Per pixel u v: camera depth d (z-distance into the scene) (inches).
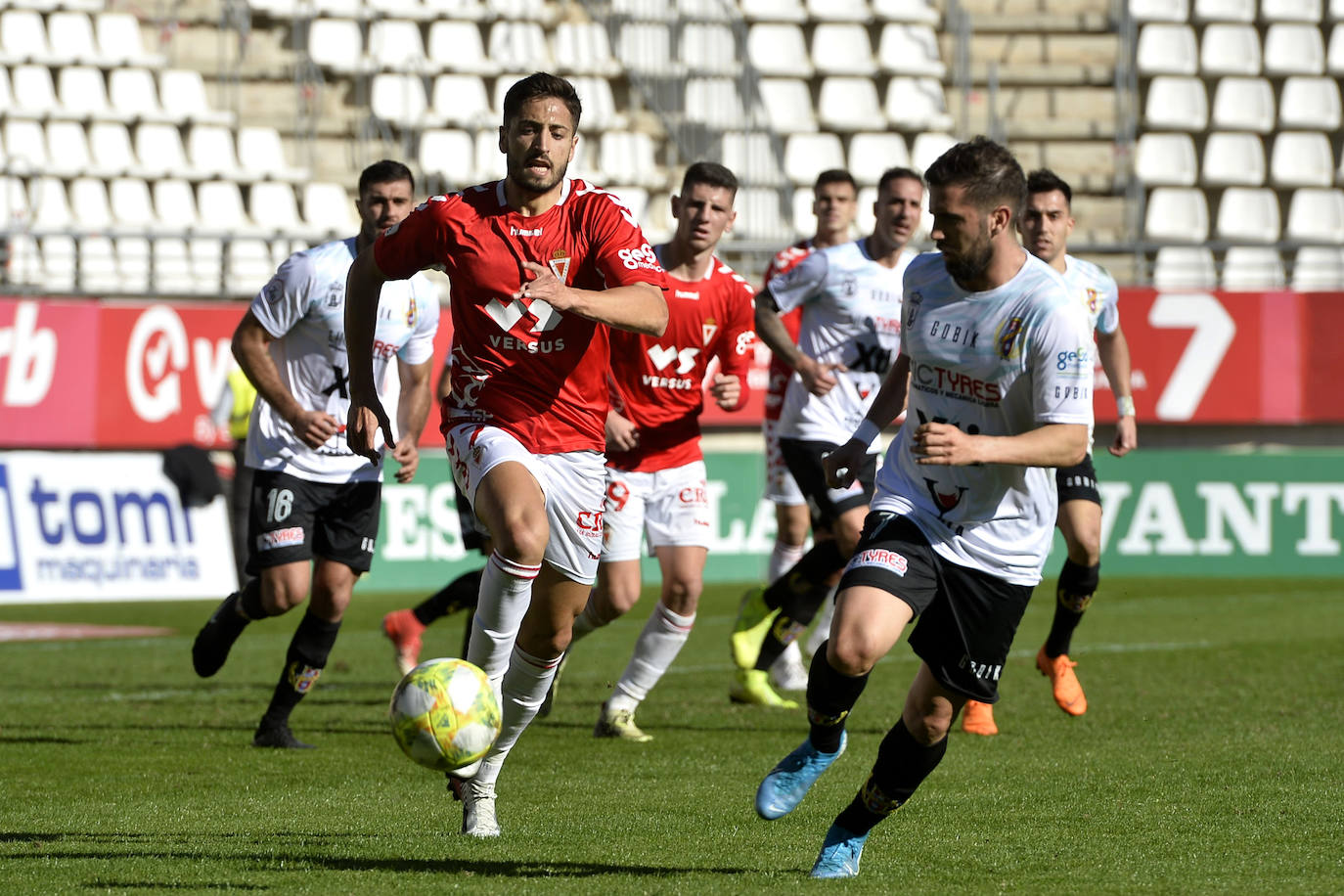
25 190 2356.1
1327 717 1008.9
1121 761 846.5
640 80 2667.3
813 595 1105.4
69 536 1786.4
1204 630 1547.7
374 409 660.1
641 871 570.3
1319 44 2751.0
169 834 647.8
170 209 2400.3
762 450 2079.2
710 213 985.5
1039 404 547.8
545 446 634.8
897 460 588.1
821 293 1155.3
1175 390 2066.9
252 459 913.5
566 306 571.8
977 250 540.4
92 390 1866.4
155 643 1523.1
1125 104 2655.0
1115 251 2171.5
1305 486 2057.1
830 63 2741.1
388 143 2524.6
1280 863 589.3
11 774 820.6
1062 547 2108.8
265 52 2657.5
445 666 537.6
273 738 920.9
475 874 559.5
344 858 592.7
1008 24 2780.5
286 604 911.7
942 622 563.2
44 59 2511.1
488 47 2714.1
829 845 566.3
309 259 873.5
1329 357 2065.7
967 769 825.5
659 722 1039.6
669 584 968.9
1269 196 2578.7
